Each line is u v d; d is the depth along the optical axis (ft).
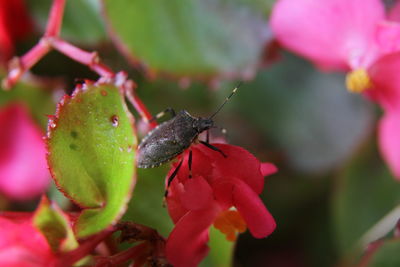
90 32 1.01
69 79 1.03
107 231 0.72
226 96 1.09
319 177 1.07
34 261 0.68
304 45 0.99
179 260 0.73
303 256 1.05
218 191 0.73
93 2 1.01
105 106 0.70
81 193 0.72
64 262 0.68
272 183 1.07
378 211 1.02
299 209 1.06
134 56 0.97
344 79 1.07
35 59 0.88
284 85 1.10
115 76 0.80
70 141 0.71
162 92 1.05
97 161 0.71
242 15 1.00
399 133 0.98
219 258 0.80
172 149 0.82
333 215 1.03
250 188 0.72
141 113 0.81
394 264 0.85
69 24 1.01
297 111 1.10
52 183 0.98
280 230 1.06
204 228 0.73
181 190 0.74
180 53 0.99
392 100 0.96
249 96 1.10
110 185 0.71
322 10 0.95
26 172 1.04
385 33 0.90
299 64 1.08
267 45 1.01
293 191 1.07
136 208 0.81
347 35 0.95
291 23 0.98
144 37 0.97
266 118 1.11
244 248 1.06
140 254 0.73
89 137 0.71
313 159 1.07
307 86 1.09
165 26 0.98
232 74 1.01
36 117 1.02
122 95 0.70
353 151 1.05
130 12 0.96
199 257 0.74
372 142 1.05
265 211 0.72
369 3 0.93
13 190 1.04
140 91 1.04
